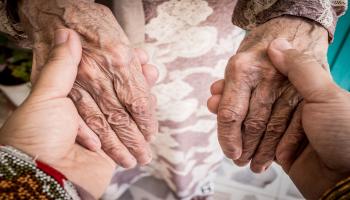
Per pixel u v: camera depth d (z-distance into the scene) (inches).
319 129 9.6
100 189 10.5
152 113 11.8
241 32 16.7
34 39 11.7
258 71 11.0
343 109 9.3
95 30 11.1
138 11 13.6
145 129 11.9
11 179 7.3
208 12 14.6
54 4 11.7
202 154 19.5
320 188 9.8
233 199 22.5
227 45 16.0
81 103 11.3
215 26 15.1
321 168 10.1
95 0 13.7
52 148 9.5
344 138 9.1
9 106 22.9
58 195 7.6
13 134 9.1
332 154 9.4
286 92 11.0
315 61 10.3
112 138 11.6
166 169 20.0
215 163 21.3
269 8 12.0
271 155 12.1
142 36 14.6
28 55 22.7
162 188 22.8
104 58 10.9
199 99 16.6
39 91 9.6
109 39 11.1
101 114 11.4
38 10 11.9
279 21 11.9
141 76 11.3
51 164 9.4
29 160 7.8
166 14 14.4
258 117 11.3
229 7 14.9
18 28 13.0
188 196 21.7
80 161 10.5
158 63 15.4
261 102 11.2
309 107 9.9
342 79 18.3
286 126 11.3
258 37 11.9
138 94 11.2
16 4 12.4
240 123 11.4
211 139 18.9
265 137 11.7
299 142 11.1
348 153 9.1
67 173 9.6
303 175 10.6
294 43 11.6
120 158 11.9
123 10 13.4
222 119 11.3
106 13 11.7
